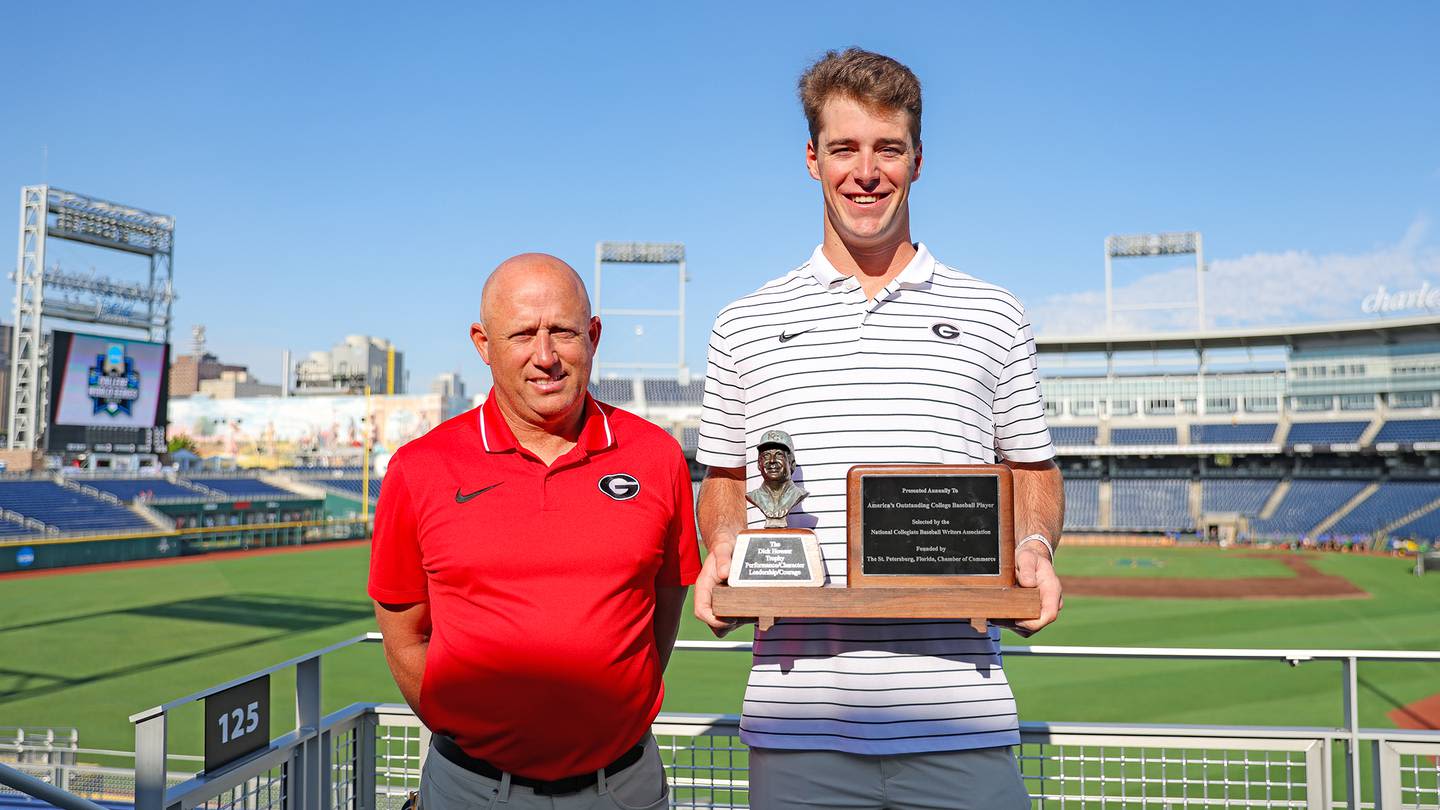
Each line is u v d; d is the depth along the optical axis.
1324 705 11.94
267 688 2.80
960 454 2.11
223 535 37.88
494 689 2.00
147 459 43.19
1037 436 2.21
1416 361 43.78
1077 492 46.50
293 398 68.44
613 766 2.10
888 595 1.91
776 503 2.04
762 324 2.25
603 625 2.03
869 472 2.04
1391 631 17.81
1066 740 3.03
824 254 2.25
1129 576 27.58
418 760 3.24
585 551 2.03
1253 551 35.81
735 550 2.01
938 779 2.03
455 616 2.04
